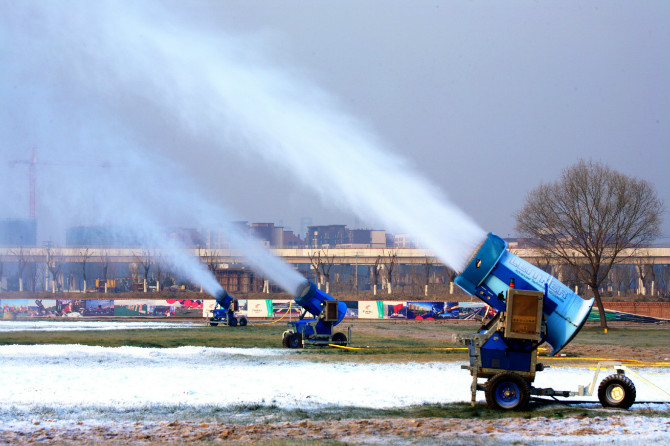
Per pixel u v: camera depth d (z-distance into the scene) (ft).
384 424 64.80
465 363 117.50
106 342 151.94
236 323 238.48
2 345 138.82
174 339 166.09
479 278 80.02
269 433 61.21
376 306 297.74
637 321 293.43
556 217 254.06
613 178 250.57
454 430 62.13
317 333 153.07
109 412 70.74
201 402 77.15
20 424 64.39
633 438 57.62
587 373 107.76
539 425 64.18
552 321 77.20
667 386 94.89
